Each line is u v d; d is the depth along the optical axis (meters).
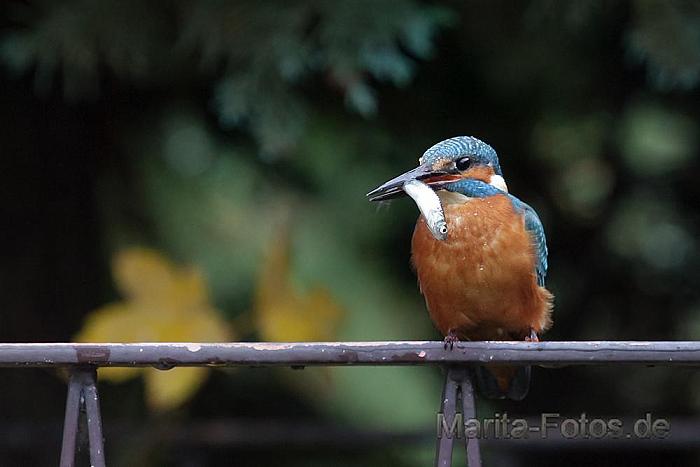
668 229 10.64
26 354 4.45
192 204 9.59
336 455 9.59
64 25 7.91
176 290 7.87
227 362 4.54
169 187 9.56
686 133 10.14
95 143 9.17
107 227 9.33
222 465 9.57
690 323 10.62
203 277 8.07
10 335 8.84
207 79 8.72
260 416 9.66
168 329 7.80
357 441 8.05
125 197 9.40
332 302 8.02
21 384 8.79
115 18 7.98
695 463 10.41
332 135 9.30
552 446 8.38
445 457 4.72
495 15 8.74
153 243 9.45
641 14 7.84
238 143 9.47
